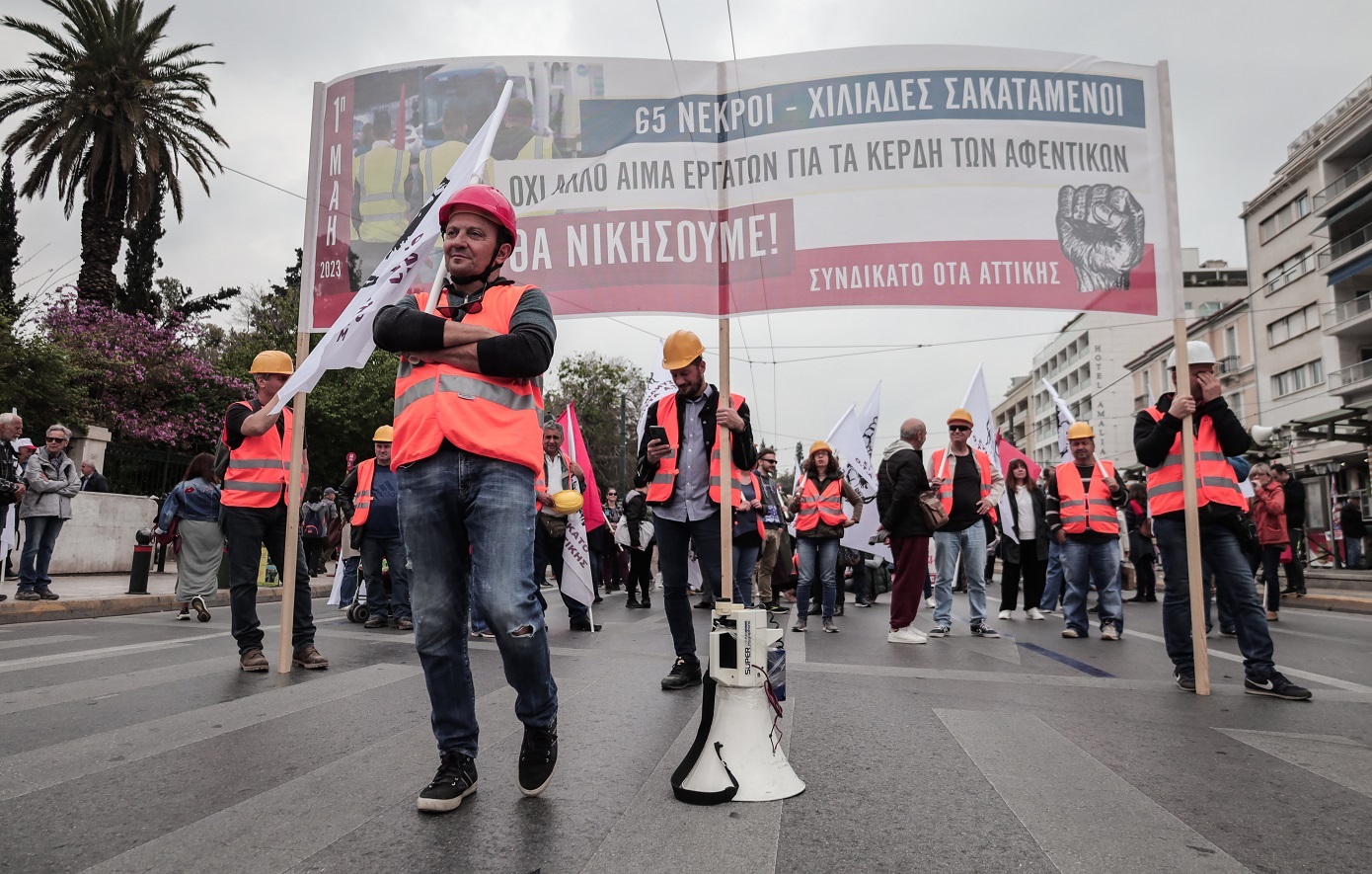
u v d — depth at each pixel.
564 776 3.10
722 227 5.41
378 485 8.27
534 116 5.52
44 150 21.69
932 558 14.45
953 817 2.71
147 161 22.45
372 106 5.73
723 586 4.40
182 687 4.73
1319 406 35.69
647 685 5.00
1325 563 28.48
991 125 5.39
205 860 2.29
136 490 17.84
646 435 5.16
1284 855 2.42
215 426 23.48
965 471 8.52
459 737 2.81
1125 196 5.38
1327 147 34.69
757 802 2.83
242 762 3.22
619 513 17.41
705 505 5.00
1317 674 6.09
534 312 2.79
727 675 2.98
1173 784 3.08
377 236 5.64
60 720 3.93
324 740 3.56
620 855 2.35
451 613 2.77
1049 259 5.32
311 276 5.68
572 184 5.46
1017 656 6.69
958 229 5.32
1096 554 8.17
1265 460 18.33
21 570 9.57
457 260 2.88
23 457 9.70
